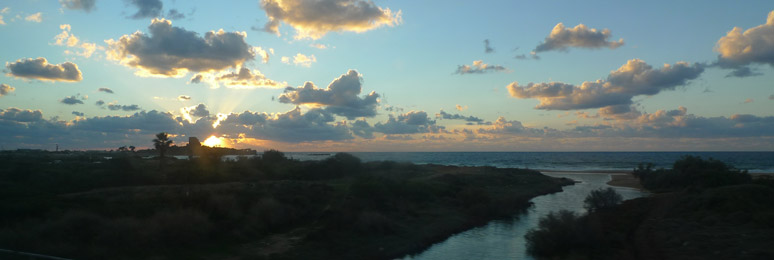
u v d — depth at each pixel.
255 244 24.55
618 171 111.62
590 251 21.94
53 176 43.25
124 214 25.38
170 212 25.38
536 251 24.00
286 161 74.00
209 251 22.23
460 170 82.00
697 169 54.28
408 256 25.03
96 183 42.53
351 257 23.30
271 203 29.61
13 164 47.81
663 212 29.78
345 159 66.56
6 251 14.52
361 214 29.00
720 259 18.00
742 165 131.75
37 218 22.98
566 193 58.59
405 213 34.16
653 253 20.81
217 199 28.78
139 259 19.44
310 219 30.81
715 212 26.61
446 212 36.44
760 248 18.34
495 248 26.47
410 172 71.44
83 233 20.98
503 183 61.72
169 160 74.56
